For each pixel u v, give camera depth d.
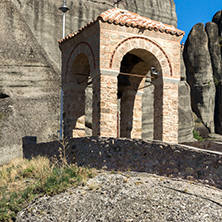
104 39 14.47
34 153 16.97
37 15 28.97
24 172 12.84
